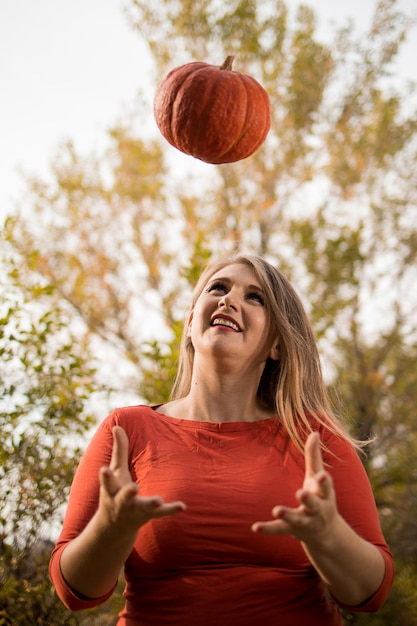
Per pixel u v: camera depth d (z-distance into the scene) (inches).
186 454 90.4
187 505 84.7
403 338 360.5
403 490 344.8
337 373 351.9
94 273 342.6
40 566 147.0
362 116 387.5
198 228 366.3
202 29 374.6
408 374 363.3
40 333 158.9
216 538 83.3
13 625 137.7
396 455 343.6
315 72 381.4
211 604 81.1
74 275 342.3
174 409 101.6
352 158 387.9
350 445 96.7
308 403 102.7
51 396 156.9
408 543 289.1
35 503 147.9
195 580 82.3
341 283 352.2
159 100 104.0
